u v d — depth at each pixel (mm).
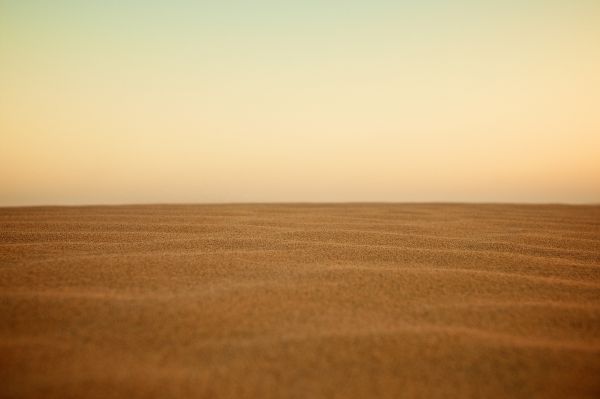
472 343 2369
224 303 2799
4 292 2887
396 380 2012
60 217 6191
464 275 3531
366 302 2893
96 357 2145
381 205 8461
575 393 1976
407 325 2561
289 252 4188
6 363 2076
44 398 1830
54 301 2762
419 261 3943
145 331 2404
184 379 1971
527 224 6289
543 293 3172
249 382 1959
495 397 1928
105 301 2783
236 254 4059
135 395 1854
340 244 4609
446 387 1979
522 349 2332
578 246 4754
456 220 6613
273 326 2492
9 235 4762
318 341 2328
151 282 3164
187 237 4863
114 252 4035
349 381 1990
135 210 7121
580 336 2508
